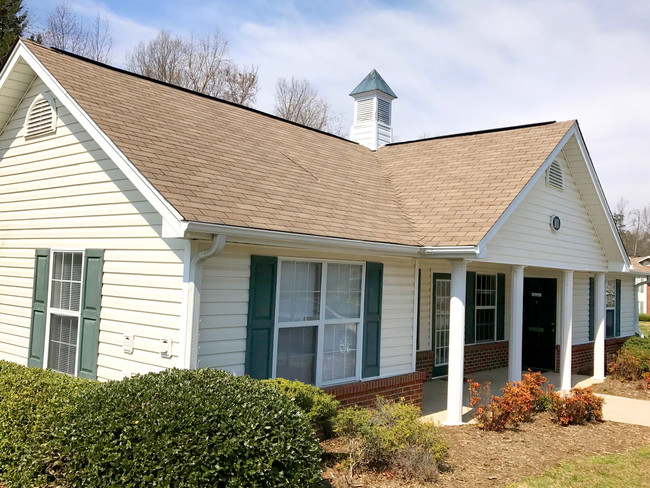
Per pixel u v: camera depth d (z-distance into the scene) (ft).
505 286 50.11
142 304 23.00
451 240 28.84
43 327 28.17
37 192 29.71
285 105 129.39
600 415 31.58
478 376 44.65
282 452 15.65
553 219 37.88
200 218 19.42
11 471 19.35
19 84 30.35
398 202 35.01
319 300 26.48
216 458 14.80
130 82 32.04
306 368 25.93
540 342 51.13
